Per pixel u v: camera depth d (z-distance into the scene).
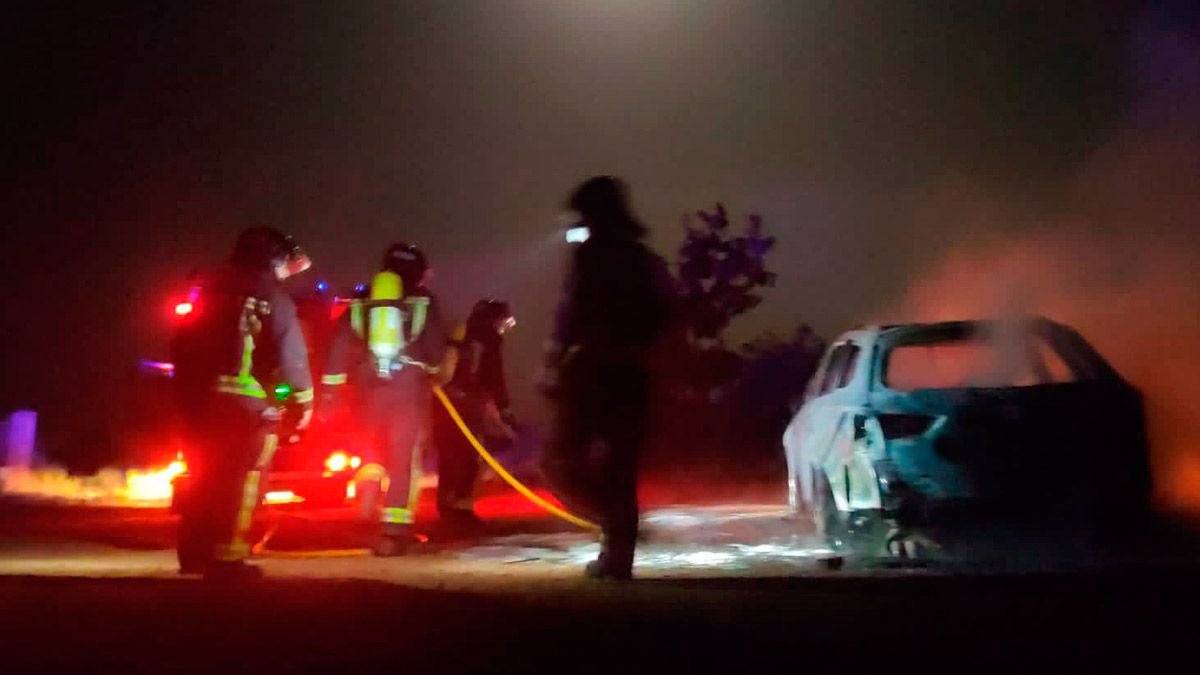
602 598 5.47
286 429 7.24
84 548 9.95
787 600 5.41
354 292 9.13
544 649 4.41
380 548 8.75
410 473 8.90
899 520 7.21
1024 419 7.20
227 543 6.75
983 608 5.20
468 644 4.50
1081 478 7.16
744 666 4.14
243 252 7.05
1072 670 4.04
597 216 6.62
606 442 6.48
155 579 6.41
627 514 6.50
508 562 8.29
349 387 8.95
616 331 6.50
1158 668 4.04
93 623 4.91
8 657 4.36
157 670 4.18
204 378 6.85
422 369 8.94
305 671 4.15
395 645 4.49
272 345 7.10
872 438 7.40
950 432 7.23
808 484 8.90
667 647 4.41
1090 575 6.42
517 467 14.91
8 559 9.13
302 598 5.46
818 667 4.12
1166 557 7.26
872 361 8.02
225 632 4.73
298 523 11.55
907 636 4.58
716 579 6.39
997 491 7.13
